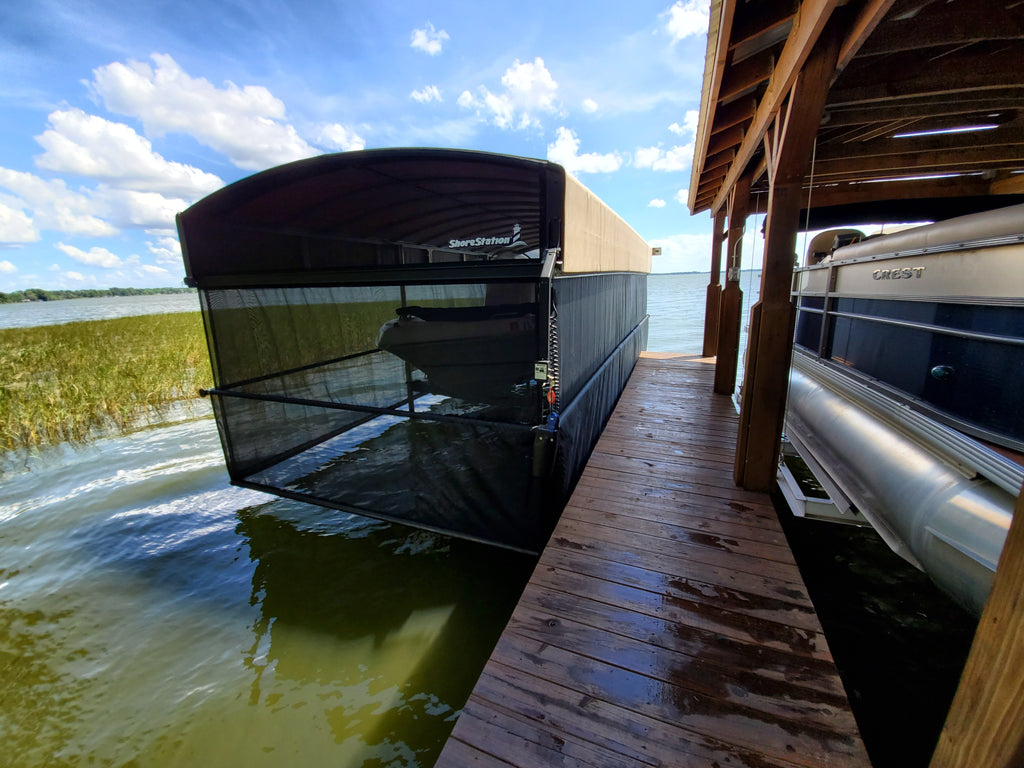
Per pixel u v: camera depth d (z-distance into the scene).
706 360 7.55
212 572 3.08
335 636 2.50
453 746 1.42
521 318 2.38
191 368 8.21
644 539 2.45
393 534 3.43
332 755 1.87
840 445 2.95
